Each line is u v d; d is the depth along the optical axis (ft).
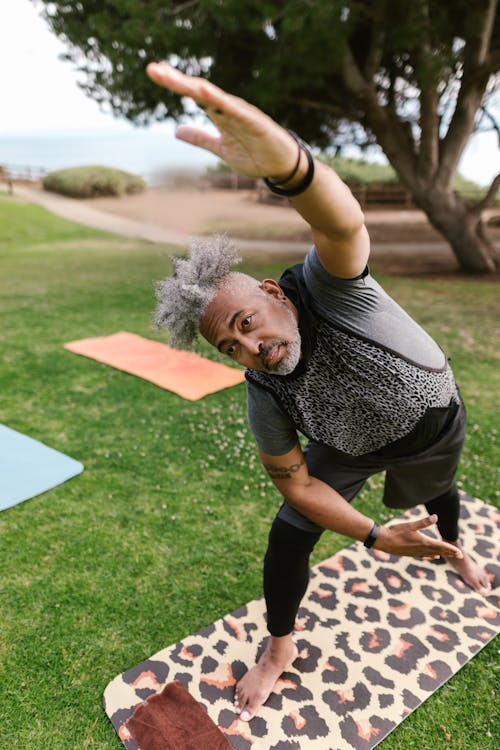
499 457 10.59
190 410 12.69
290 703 5.90
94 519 8.93
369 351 4.57
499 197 64.18
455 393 5.52
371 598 7.31
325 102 28.07
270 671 6.03
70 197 70.54
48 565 7.93
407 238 46.01
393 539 4.96
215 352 16.51
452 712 5.83
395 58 25.94
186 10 21.48
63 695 6.03
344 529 5.05
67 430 11.85
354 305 4.45
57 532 8.62
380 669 6.29
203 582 7.62
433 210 29.09
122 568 7.88
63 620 6.98
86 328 19.06
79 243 42.73
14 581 7.62
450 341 17.39
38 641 6.68
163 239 44.80
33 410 12.82
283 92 21.67
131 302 22.76
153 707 5.79
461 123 26.78
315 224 3.56
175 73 2.62
